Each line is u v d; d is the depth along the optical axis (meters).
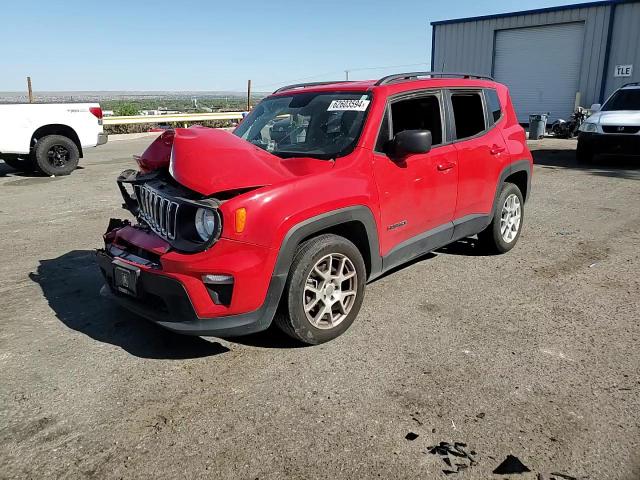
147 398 3.02
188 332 3.16
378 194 3.79
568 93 20.12
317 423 2.76
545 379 3.13
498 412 2.82
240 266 3.08
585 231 6.37
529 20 20.44
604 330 3.76
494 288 4.59
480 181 4.87
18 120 11.08
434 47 23.70
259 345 3.63
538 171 10.93
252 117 4.76
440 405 2.89
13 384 3.19
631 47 18.19
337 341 3.66
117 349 3.61
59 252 5.88
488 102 5.14
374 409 2.87
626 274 4.87
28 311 4.27
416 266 5.21
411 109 4.23
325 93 4.38
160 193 3.41
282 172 3.38
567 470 2.39
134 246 3.56
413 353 3.47
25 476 2.42
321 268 3.51
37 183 10.62
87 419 2.84
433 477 2.36
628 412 2.80
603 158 12.82
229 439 2.65
